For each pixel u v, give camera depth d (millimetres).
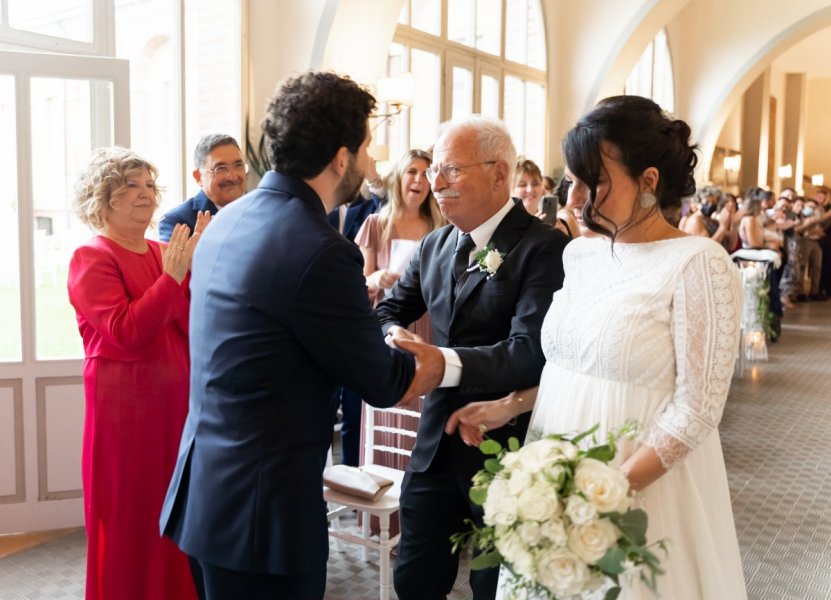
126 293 2498
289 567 1447
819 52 17750
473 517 1968
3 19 3941
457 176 1848
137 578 2436
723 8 13344
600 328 1512
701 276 1427
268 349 1442
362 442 3340
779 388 6531
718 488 1571
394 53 7047
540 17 9461
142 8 4699
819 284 13070
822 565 3232
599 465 1202
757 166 17766
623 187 1472
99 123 3736
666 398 1486
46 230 3666
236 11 5266
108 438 2396
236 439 1476
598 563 1153
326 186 1568
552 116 9898
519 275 1860
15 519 3582
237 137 5359
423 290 2084
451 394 1933
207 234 1599
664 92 13570
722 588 1521
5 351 3619
